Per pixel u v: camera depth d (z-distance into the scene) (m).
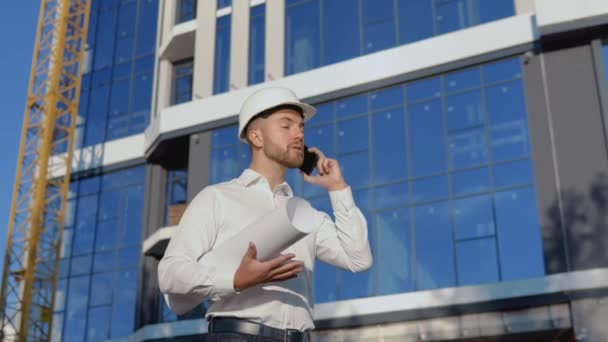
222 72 28.75
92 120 34.12
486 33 23.81
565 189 21.22
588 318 19.45
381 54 25.25
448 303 21.17
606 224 20.39
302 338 3.03
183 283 2.74
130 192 31.39
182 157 30.52
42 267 32.97
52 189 35.12
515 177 21.97
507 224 21.52
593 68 22.31
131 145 32.06
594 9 21.84
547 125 22.17
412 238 22.59
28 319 32.62
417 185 23.22
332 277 23.12
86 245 31.56
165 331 25.81
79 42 40.38
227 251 2.78
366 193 23.86
